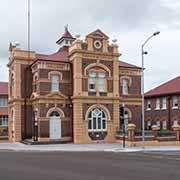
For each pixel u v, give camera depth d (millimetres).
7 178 14227
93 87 41125
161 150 32219
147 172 16062
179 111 51281
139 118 44625
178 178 14148
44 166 18719
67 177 14469
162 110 54406
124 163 20188
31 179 13953
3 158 23859
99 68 41531
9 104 47438
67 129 41156
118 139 40969
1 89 64000
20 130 43688
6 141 46156
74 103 40156
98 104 40969
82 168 17719
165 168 17641
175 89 53188
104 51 41875
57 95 40812
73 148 33625
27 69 44531
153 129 38750
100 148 33656
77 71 40219
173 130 40125
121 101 43656
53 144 38375
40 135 39719
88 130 40250
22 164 19797
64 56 44219
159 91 56094
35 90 42281
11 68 46688
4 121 62812
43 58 41812
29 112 44125
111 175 15055
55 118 40719
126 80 44531
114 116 41750
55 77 41219
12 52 45750
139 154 27625
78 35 40969
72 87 41594
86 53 40781
